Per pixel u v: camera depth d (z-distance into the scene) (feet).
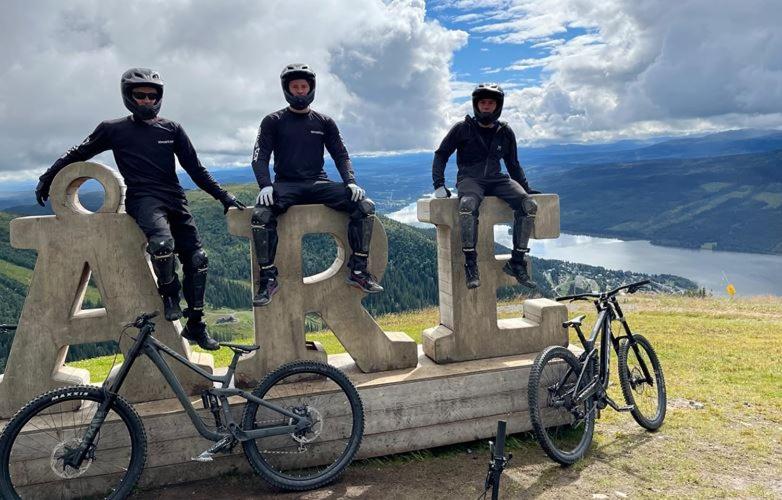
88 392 11.49
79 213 12.99
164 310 13.37
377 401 14.15
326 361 14.67
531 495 12.46
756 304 54.65
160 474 12.94
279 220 14.07
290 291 14.30
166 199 13.02
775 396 19.38
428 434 14.61
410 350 15.34
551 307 16.60
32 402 11.16
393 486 12.99
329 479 12.85
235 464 13.44
